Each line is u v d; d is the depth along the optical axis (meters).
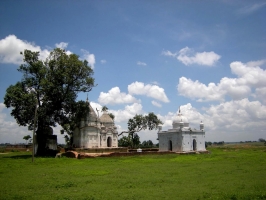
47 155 51.31
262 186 16.83
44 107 48.84
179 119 60.12
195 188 16.70
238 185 17.50
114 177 21.83
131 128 82.31
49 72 50.31
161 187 17.30
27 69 50.06
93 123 60.44
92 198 14.03
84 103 55.31
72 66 50.31
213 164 32.56
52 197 14.54
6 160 39.59
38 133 52.19
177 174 23.59
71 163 35.34
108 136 63.53
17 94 46.31
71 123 53.62
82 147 56.91
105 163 35.16
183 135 56.00
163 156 45.62
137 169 27.61
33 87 50.47
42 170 27.42
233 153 54.91
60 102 52.00
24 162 36.44
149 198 14.01
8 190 16.83
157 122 81.19
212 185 17.72
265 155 47.19
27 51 49.81
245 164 31.89
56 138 57.69
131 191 15.95
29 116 47.47
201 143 60.78
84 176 22.84
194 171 25.55
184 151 55.19
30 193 15.83
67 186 17.88
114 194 15.10
